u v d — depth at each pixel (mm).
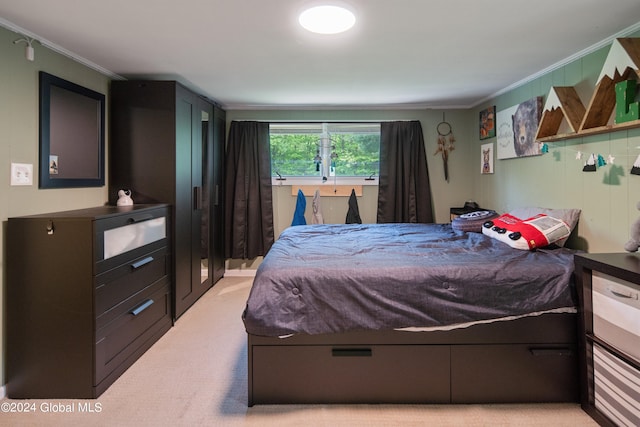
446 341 1712
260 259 4094
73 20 1830
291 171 4168
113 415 1682
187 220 2982
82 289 1805
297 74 2760
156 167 2730
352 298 1670
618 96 1839
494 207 3467
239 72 2701
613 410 1478
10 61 1867
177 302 2801
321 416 1651
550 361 1708
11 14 1762
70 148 2299
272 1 1637
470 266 1747
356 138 4141
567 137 2297
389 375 1726
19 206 1920
